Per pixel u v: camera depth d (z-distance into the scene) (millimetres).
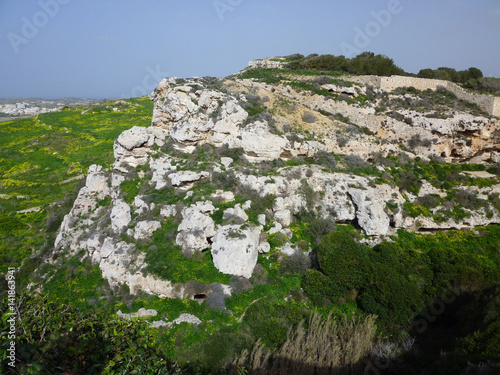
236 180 30078
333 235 25562
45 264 28672
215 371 15828
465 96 43094
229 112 34281
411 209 31000
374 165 34562
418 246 28953
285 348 18125
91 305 23141
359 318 21031
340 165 33906
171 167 32188
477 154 38500
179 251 24766
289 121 37094
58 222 35750
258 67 57562
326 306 23000
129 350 8805
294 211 29938
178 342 19641
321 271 24984
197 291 22547
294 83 46125
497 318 17594
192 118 34812
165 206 28047
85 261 27516
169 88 38875
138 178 34000
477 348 16516
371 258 24547
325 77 45906
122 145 34750
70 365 7824
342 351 18594
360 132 37750
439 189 32906
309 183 31203
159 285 22969
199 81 41406
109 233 28031
